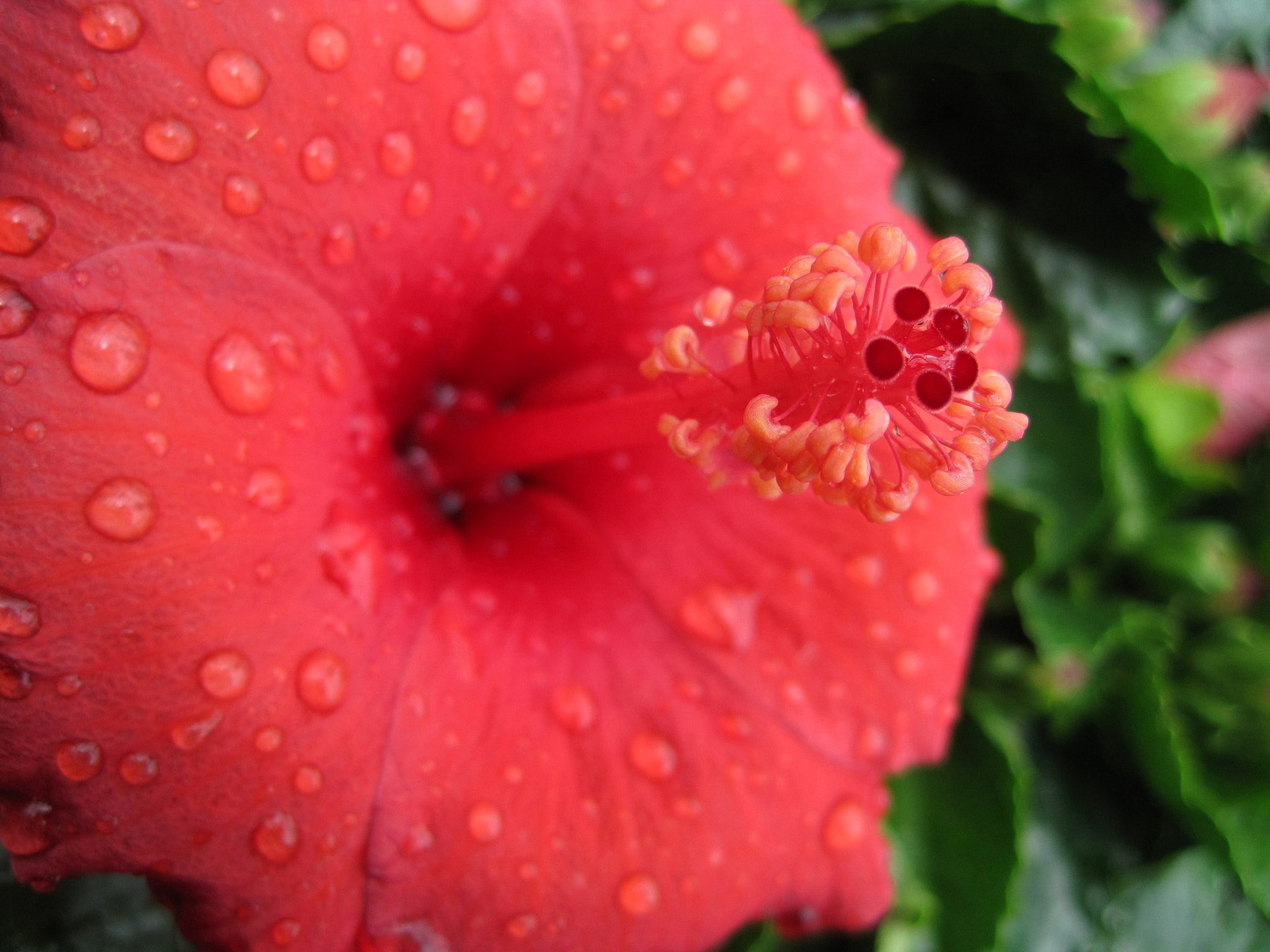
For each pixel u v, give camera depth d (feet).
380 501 0.36
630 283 0.40
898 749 0.40
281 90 0.30
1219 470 0.54
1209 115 0.51
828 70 0.41
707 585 0.39
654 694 0.38
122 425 0.28
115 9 0.28
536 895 0.34
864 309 0.31
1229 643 0.54
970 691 0.53
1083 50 0.50
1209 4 0.55
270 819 0.30
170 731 0.28
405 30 0.32
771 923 0.48
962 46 0.50
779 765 0.38
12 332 0.27
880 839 0.40
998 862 0.50
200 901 0.30
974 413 0.31
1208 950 0.55
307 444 0.32
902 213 0.43
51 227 0.28
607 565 0.40
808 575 0.39
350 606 0.32
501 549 0.41
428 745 0.33
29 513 0.27
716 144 0.38
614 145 0.37
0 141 0.28
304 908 0.31
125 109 0.29
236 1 0.30
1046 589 0.54
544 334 0.42
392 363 0.38
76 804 0.28
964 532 0.42
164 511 0.28
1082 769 0.56
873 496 0.31
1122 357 0.55
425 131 0.33
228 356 0.30
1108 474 0.52
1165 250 0.54
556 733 0.36
